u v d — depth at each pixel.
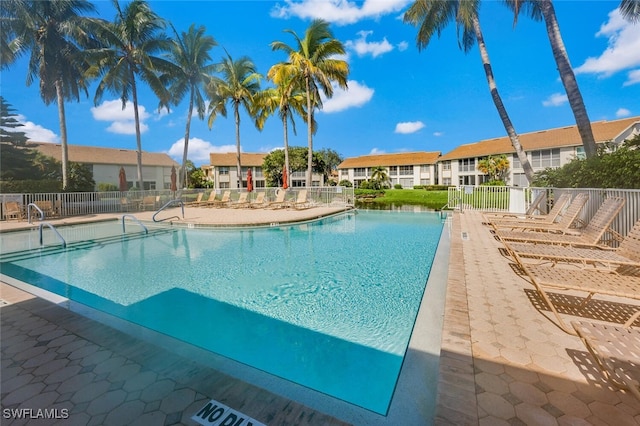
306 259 5.85
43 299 3.23
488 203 13.83
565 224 5.41
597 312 2.73
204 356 2.20
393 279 4.61
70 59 16.08
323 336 2.83
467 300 3.03
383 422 1.50
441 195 27.05
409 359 2.06
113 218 11.73
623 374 1.42
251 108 22.67
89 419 1.54
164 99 19.50
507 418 1.48
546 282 2.55
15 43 15.25
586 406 1.56
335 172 62.25
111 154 34.25
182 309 3.52
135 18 17.56
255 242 7.57
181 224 9.84
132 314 3.37
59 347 2.25
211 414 1.56
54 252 6.61
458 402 1.59
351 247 6.91
